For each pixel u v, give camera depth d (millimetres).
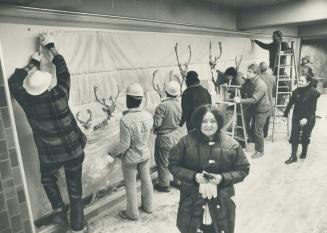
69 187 2893
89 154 3377
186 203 2221
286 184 3982
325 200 3537
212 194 2074
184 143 2184
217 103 5297
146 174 3246
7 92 2242
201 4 5023
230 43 6121
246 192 3781
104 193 3625
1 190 2285
